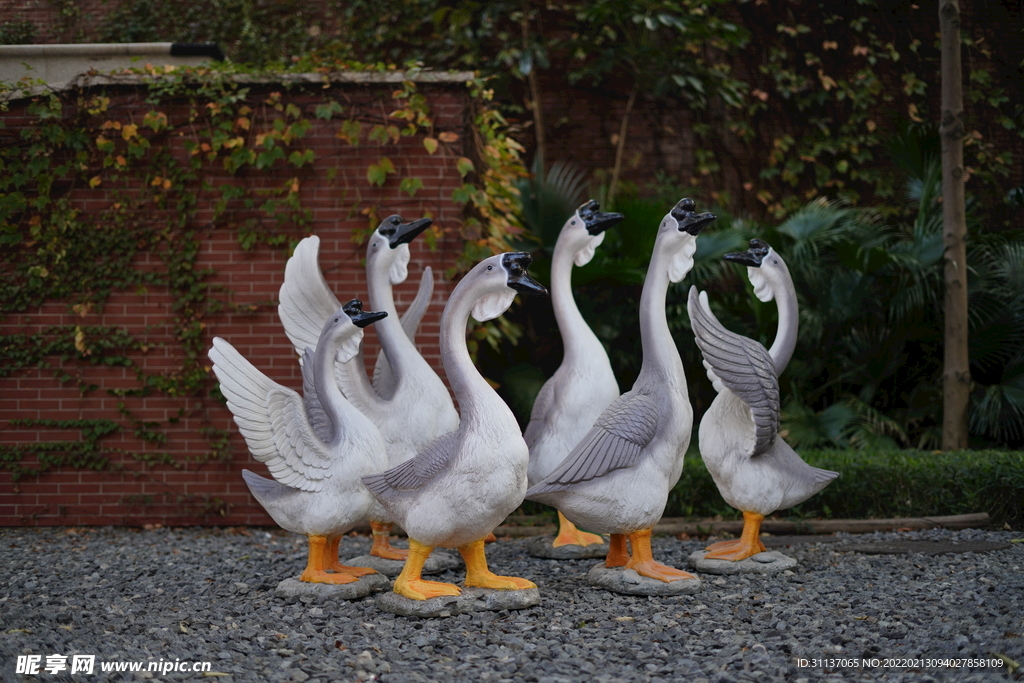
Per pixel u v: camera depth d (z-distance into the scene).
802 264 8.92
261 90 7.25
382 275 5.51
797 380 8.98
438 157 7.27
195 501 7.19
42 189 7.18
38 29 10.64
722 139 11.26
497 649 3.92
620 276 8.17
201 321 7.25
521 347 9.16
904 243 9.07
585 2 10.84
